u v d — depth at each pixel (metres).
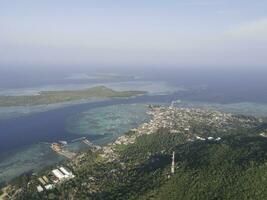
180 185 165.00
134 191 171.38
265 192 150.12
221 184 159.38
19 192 189.12
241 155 188.12
